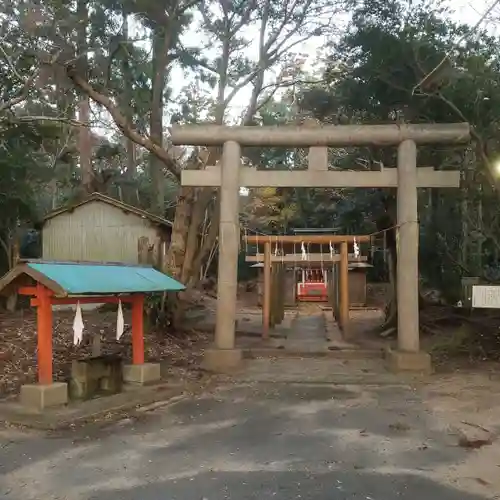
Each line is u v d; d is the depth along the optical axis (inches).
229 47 654.5
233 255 488.7
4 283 316.8
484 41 533.6
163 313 609.0
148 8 569.0
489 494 207.8
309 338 674.2
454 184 472.1
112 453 256.7
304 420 317.4
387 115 631.8
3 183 730.2
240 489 213.0
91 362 360.5
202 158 600.7
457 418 318.7
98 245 775.7
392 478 224.4
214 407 348.2
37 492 210.8
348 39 588.7
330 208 1250.0
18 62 540.1
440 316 707.4
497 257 849.5
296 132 486.3
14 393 362.9
